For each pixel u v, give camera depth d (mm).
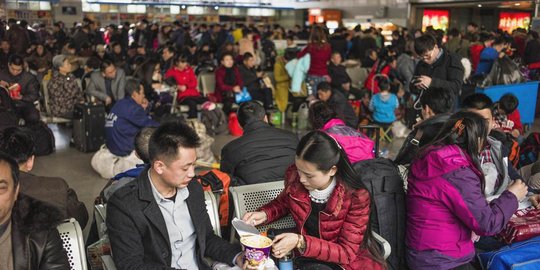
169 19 23469
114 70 7234
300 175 2340
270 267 2164
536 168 3730
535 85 8203
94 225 3236
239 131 7703
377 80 8367
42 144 6391
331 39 13398
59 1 20906
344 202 2375
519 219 3131
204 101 7879
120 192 2242
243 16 25375
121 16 22578
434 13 19547
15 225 1911
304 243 2305
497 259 2854
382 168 2816
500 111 4840
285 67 8555
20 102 6344
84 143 6594
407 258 2686
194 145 2150
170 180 2172
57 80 7148
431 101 3395
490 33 11430
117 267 2232
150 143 2145
